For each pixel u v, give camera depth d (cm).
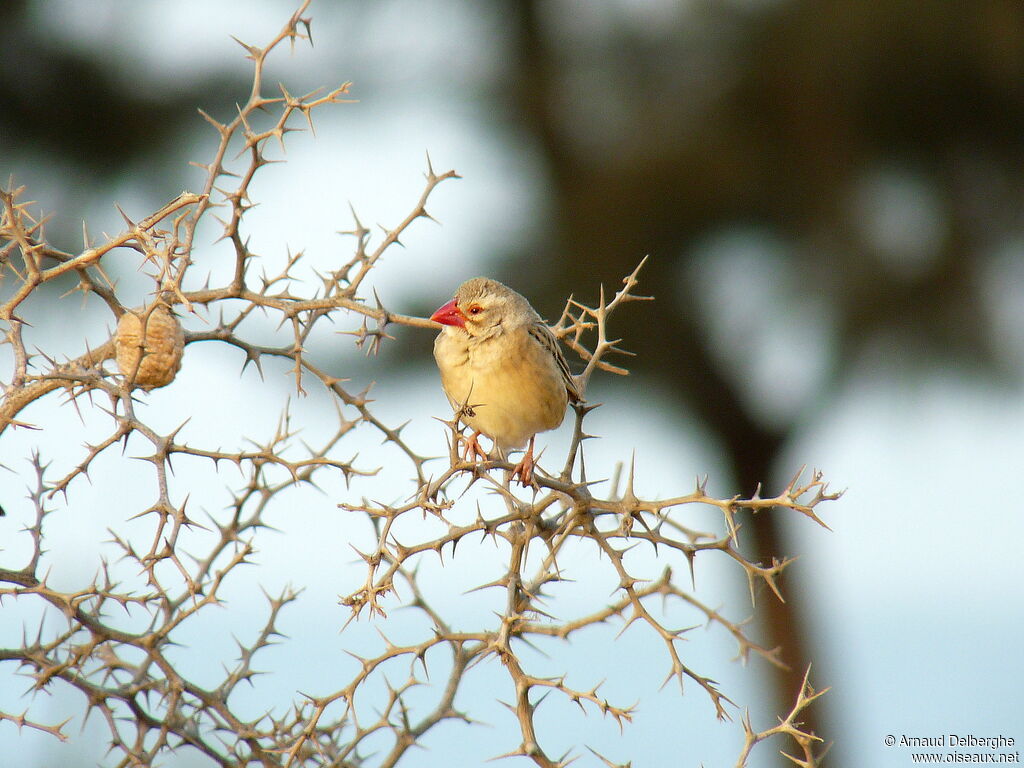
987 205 1261
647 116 1297
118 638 470
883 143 1270
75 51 1145
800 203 1278
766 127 1276
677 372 1347
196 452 433
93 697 475
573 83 1344
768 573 445
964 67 1194
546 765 443
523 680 448
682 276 1316
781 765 1450
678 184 1270
